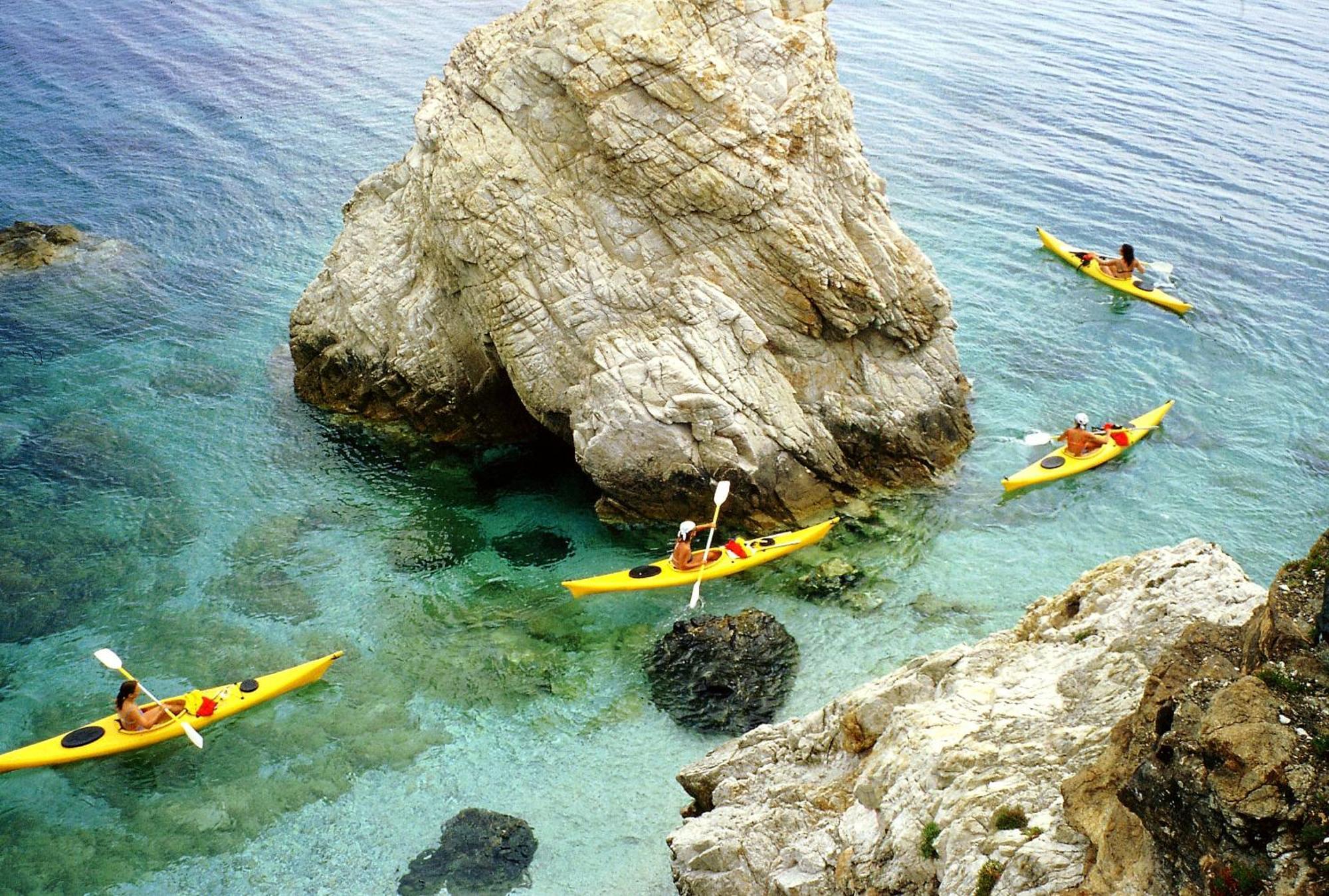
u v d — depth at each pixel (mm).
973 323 32594
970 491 25844
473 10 56531
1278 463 26688
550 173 25094
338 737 19750
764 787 15023
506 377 27312
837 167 25719
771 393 25016
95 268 36156
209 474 26984
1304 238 36719
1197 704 9289
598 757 19156
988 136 43344
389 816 18156
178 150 43500
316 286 29828
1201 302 33469
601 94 24000
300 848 17656
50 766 19234
